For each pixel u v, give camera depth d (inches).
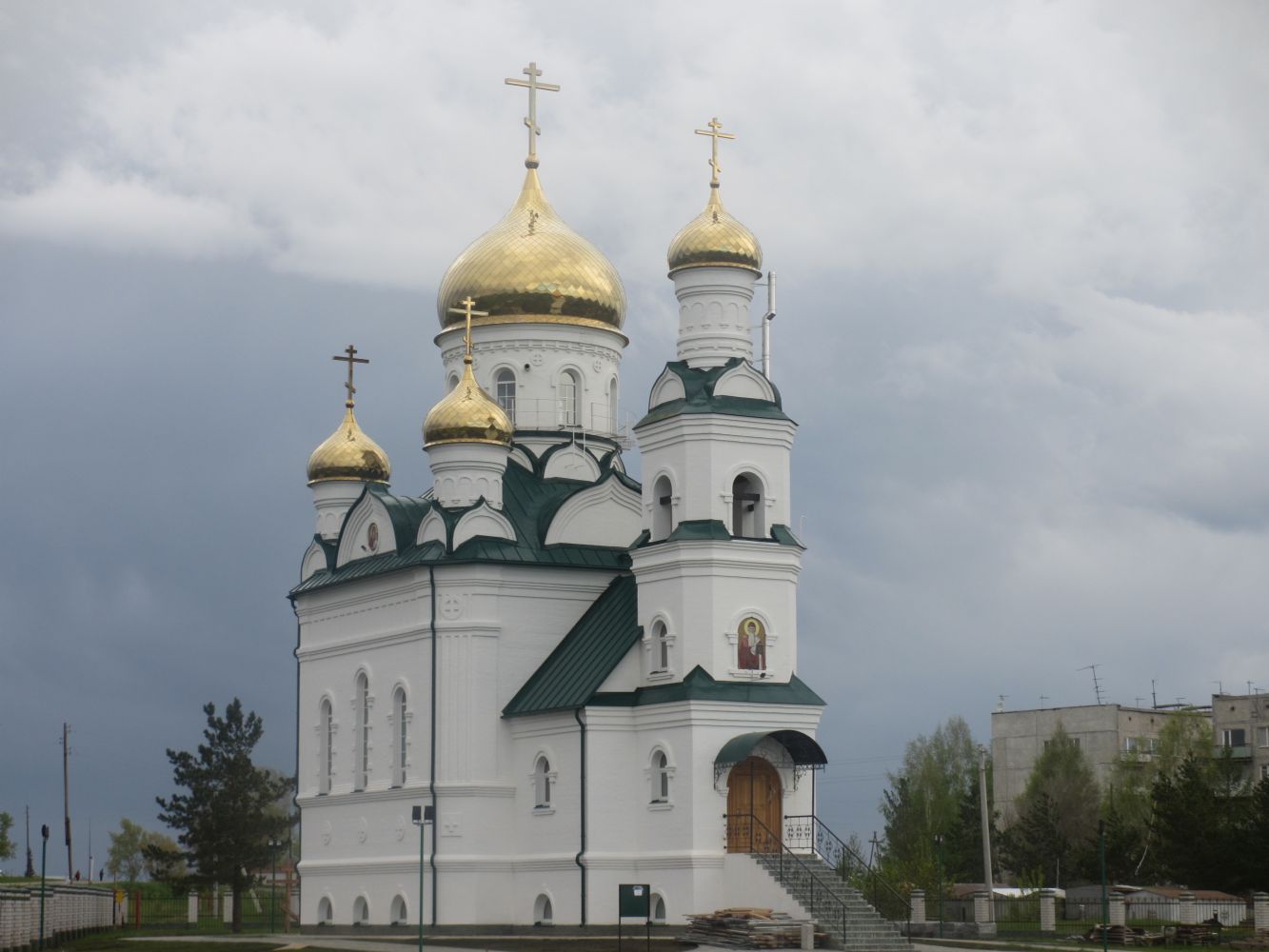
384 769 2645.2
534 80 2967.5
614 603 2554.1
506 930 2458.2
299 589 2886.3
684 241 2503.7
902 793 4825.3
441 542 2549.2
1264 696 5007.4
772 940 2070.6
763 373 2433.6
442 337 2910.9
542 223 2898.6
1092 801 4527.6
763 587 2359.7
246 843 3484.3
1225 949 2393.0
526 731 2480.3
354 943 2320.4
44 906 2479.1
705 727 2272.4
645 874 2311.8
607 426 2874.0
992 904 2955.2
